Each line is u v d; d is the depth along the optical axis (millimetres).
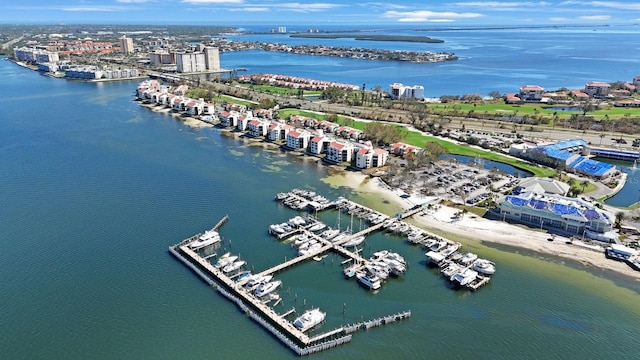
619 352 101250
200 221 161750
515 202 158750
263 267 134750
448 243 144500
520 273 129625
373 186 194250
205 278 126438
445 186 191250
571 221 148750
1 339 104875
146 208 171625
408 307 117188
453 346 103688
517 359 99625
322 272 133125
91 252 140625
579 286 123312
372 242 149750
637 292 120312
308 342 103500
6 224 157750
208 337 106312
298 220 159625
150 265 134250
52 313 113312
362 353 102000
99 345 103375
